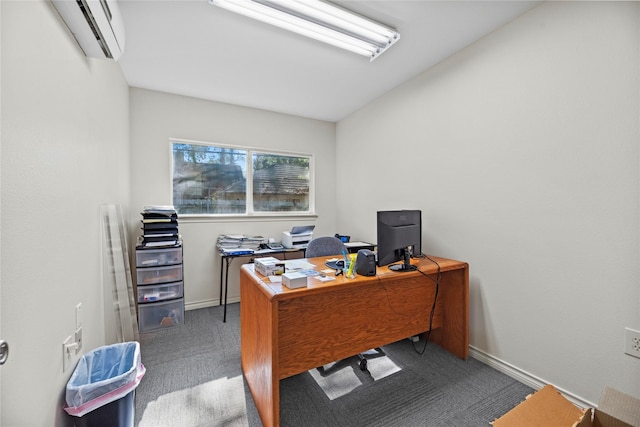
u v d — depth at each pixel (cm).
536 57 162
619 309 133
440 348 216
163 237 243
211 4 158
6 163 75
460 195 210
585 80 142
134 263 267
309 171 373
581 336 146
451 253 217
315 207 369
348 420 143
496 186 185
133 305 208
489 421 142
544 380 162
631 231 129
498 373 182
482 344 196
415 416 146
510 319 179
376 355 206
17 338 78
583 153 144
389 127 282
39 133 92
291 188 360
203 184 309
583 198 144
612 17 133
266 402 135
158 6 159
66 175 112
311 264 188
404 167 264
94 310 145
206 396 161
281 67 232
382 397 161
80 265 126
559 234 154
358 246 289
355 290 169
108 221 174
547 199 159
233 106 315
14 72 79
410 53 213
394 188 277
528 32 166
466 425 140
